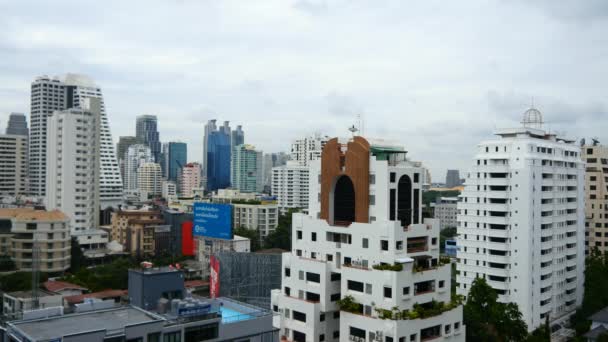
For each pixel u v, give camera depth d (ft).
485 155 425.28
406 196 271.28
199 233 621.72
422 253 265.75
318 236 282.36
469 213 432.25
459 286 437.99
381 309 245.04
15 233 547.90
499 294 411.75
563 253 451.94
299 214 293.64
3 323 193.77
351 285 260.62
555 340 402.31
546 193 424.46
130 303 227.81
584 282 468.34
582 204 488.44
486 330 310.45
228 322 205.98
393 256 248.93
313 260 275.18
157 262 623.36
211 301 238.48
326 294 268.41
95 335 174.40
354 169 269.85
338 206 282.77
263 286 494.59
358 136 272.10
